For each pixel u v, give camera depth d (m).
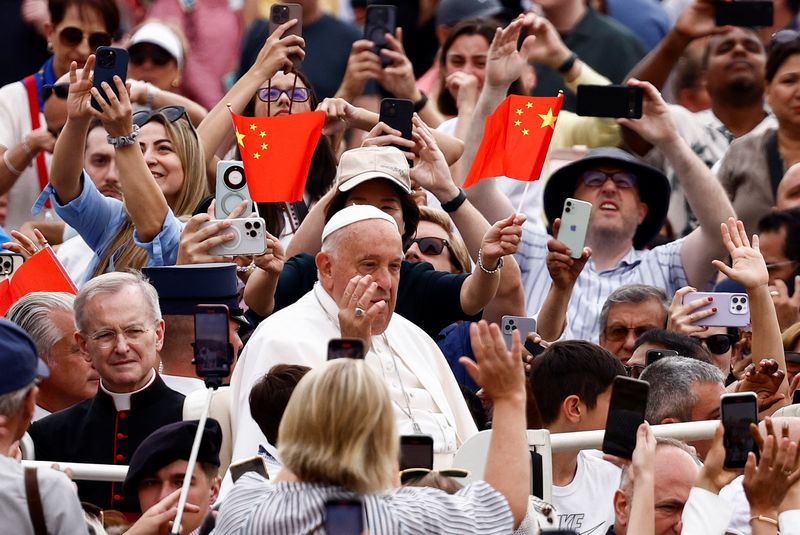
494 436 19.97
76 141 29.28
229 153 35.72
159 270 26.81
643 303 31.97
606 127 40.91
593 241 36.31
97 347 25.30
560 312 31.22
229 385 26.62
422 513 18.39
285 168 27.28
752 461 20.55
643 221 36.91
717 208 35.75
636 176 36.44
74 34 38.59
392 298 25.05
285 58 34.00
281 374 22.66
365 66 37.97
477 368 20.16
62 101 37.16
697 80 42.78
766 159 39.66
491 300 31.77
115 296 25.39
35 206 30.33
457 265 32.78
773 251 35.59
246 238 27.20
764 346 29.98
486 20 39.78
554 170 38.94
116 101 28.55
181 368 26.98
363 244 24.92
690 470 22.64
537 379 26.42
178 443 22.23
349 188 27.83
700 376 26.89
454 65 39.53
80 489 25.20
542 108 30.00
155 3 45.88
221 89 45.69
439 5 43.78
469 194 34.69
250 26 44.66
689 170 35.62
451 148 34.62
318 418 17.97
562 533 18.41
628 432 20.94
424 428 25.05
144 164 28.86
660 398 26.88
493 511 18.97
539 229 37.09
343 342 19.28
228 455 24.98
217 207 27.73
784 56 39.41
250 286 27.84
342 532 17.42
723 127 41.81
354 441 17.94
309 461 17.97
